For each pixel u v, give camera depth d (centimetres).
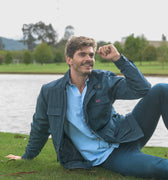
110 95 253
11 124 652
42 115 271
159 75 3378
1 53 10256
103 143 257
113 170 258
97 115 250
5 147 409
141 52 6706
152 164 232
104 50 242
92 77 254
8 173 272
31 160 309
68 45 249
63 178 247
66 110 254
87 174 260
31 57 8731
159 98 243
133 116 257
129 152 252
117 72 2208
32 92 1570
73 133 260
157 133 550
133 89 241
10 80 2825
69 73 257
